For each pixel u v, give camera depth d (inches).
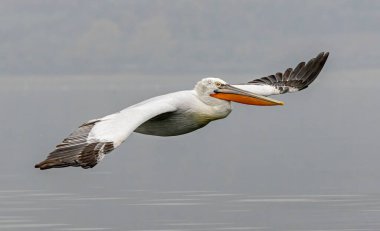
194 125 604.7
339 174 1143.6
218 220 870.4
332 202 952.3
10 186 1072.2
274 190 1031.0
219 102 606.9
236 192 1023.0
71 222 869.2
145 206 941.8
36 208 933.2
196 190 1036.5
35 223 865.5
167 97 592.4
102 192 1027.9
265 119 2367.1
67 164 465.7
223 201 967.0
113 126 504.4
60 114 2415.1
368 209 909.8
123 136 494.9
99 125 504.7
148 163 1309.1
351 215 884.0
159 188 1055.0
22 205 950.4
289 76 658.8
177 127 601.0
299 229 831.1
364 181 1077.8
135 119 519.5
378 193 993.5
